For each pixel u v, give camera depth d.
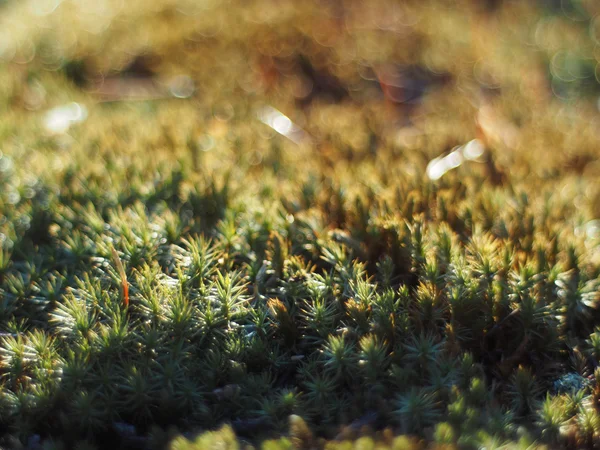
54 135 0.54
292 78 0.68
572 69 0.75
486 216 0.45
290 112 0.59
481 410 0.38
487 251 0.42
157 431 0.37
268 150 0.52
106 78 0.68
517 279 0.41
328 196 0.46
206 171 0.49
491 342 0.41
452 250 0.42
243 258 0.44
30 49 0.70
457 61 0.72
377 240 0.44
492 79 0.69
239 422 0.38
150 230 0.44
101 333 0.39
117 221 0.44
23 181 0.48
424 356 0.39
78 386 0.38
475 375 0.39
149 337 0.39
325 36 0.75
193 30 0.75
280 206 0.46
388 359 0.39
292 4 0.84
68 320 0.40
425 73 0.71
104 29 0.75
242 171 0.50
